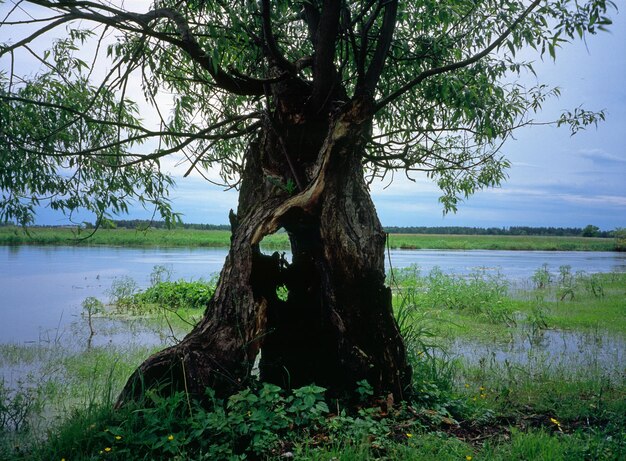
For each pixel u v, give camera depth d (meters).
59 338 9.63
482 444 4.66
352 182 5.32
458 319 11.43
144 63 5.74
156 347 8.91
